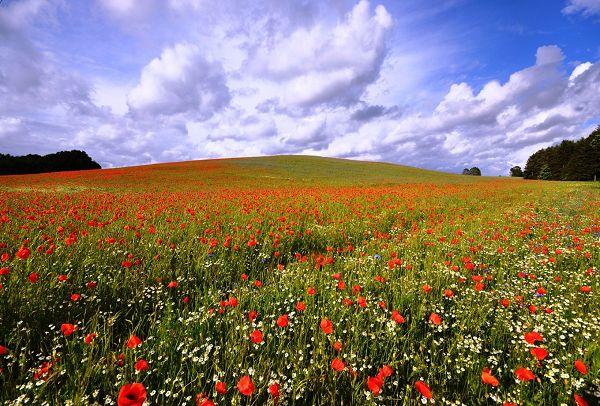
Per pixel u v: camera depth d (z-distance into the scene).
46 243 5.91
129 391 1.87
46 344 3.35
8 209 11.31
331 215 13.05
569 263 6.75
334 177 54.94
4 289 3.70
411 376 2.99
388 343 3.41
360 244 8.59
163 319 3.66
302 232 9.21
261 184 41.38
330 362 3.06
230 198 18.78
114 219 9.67
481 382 2.94
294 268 5.82
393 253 6.37
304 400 2.69
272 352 3.23
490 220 12.19
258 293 4.53
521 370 2.45
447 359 3.09
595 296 4.58
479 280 4.64
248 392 2.08
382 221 11.78
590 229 9.69
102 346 3.17
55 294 4.14
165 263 5.61
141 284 4.75
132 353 2.95
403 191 25.72
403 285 4.85
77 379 2.62
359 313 3.79
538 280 5.70
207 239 7.07
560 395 2.66
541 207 16.45
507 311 4.13
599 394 2.67
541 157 96.25
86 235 6.67
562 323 3.87
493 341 3.58
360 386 2.84
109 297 4.40
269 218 11.40
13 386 2.63
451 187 33.59
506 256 7.11
